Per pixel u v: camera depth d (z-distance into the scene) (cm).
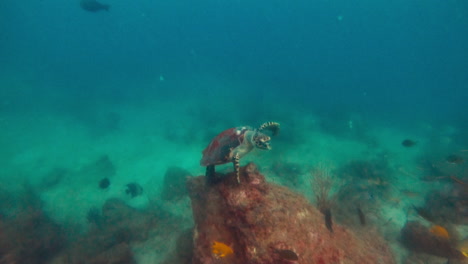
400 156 1714
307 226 514
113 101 3139
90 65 6412
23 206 1133
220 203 565
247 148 613
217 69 6681
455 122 2823
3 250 848
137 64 7050
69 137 1981
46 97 3073
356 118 2805
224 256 507
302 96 3916
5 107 2519
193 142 1886
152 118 2506
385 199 1145
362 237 758
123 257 862
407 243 862
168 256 867
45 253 908
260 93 3828
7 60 5775
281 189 588
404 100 4531
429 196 1135
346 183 1252
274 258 453
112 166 1555
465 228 906
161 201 1193
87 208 1177
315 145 1848
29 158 1616
